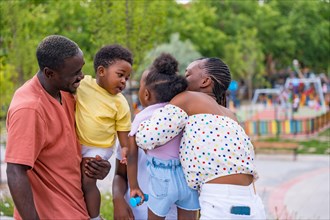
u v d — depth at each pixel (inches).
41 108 103.3
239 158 117.5
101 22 368.8
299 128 823.1
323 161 609.6
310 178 502.0
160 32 399.5
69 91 108.0
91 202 115.5
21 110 101.0
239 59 1326.3
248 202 117.5
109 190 310.5
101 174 114.4
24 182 99.6
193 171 118.8
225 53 1366.9
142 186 129.7
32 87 105.7
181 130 122.8
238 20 1534.2
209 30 1339.8
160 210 124.9
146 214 132.5
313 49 1684.3
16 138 100.0
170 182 123.6
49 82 106.2
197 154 117.9
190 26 1282.0
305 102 1327.5
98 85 117.7
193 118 120.6
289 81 1279.5
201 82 130.3
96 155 113.2
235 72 1378.0
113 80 115.6
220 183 116.5
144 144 120.2
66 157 108.0
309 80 1251.2
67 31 882.1
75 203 109.8
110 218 256.7
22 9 421.4
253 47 1358.3
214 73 130.5
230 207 115.3
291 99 1262.3
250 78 1352.1
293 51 1609.3
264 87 1771.7
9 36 411.2
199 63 132.6
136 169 124.2
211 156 116.8
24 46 437.4
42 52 104.0
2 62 394.9
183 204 127.0
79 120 113.7
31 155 100.3
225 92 135.8
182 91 127.0
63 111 108.0
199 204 127.2
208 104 122.2
